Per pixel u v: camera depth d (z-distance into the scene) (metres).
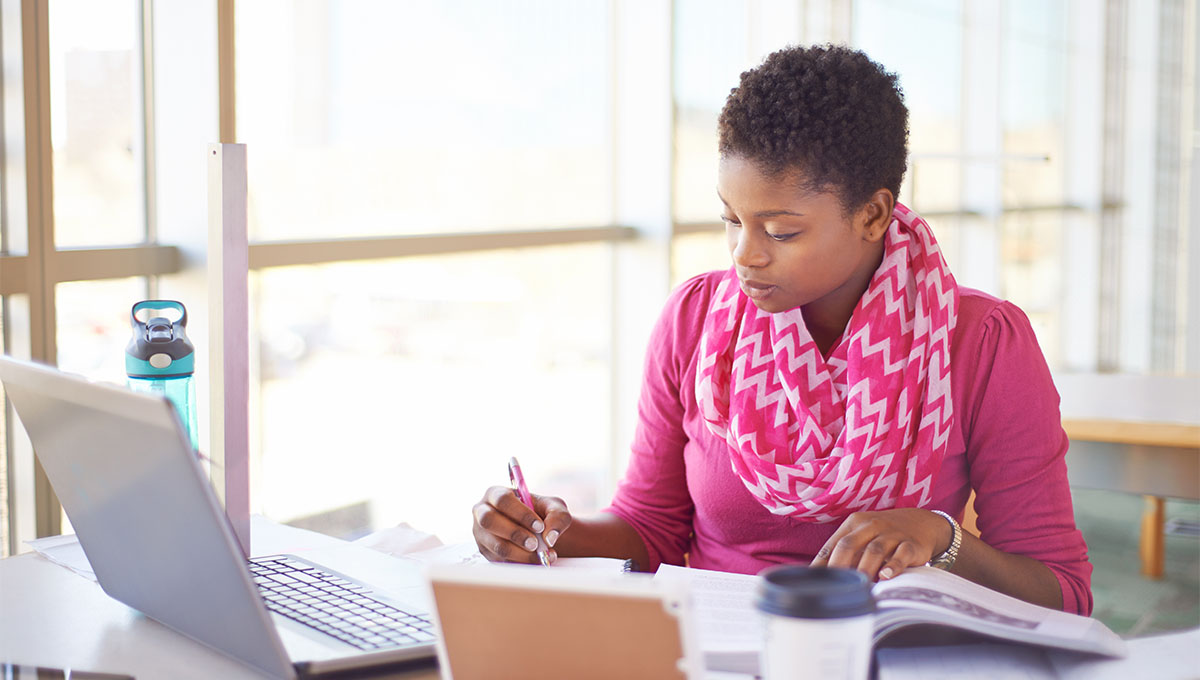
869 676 0.81
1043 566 1.07
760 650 0.79
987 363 1.14
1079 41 5.86
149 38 1.90
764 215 1.04
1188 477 2.11
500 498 1.10
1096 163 5.88
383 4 2.34
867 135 1.03
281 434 2.19
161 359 1.21
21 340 1.68
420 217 2.48
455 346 2.59
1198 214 6.22
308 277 2.20
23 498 1.72
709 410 1.21
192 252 1.91
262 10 2.07
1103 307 6.07
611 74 3.06
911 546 0.92
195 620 0.87
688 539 1.33
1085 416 2.27
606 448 3.16
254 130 2.08
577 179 2.97
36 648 0.91
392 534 1.30
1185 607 2.86
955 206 4.82
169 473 0.75
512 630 0.66
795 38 3.57
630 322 3.12
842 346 1.16
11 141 1.65
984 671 0.80
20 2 1.63
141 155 1.91
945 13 4.55
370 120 2.33
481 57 2.61
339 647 0.86
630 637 0.63
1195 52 6.23
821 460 1.13
